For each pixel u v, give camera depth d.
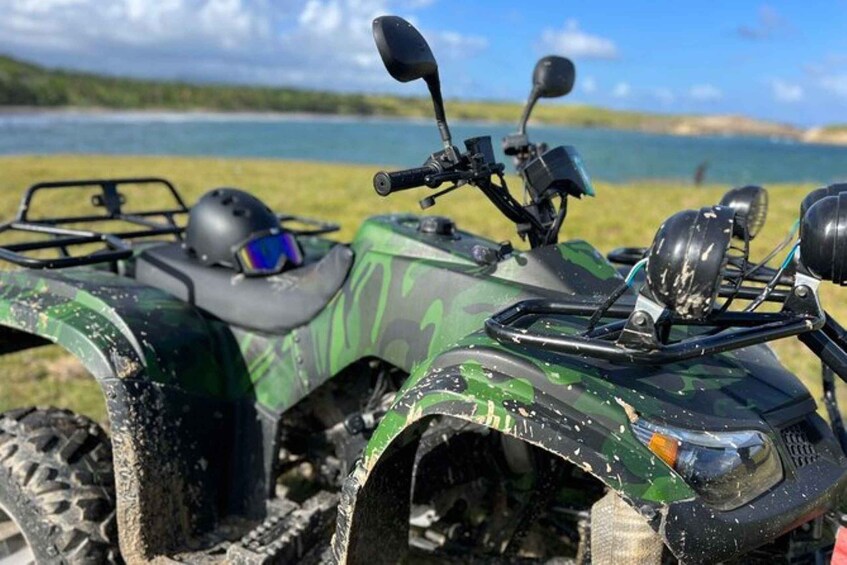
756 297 2.29
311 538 2.65
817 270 1.95
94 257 3.02
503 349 2.03
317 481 3.19
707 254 1.66
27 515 2.57
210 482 2.83
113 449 2.62
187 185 16.52
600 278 2.47
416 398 2.04
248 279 3.06
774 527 1.89
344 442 2.91
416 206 12.87
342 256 2.82
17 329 3.07
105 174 18.89
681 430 1.90
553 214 2.67
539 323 2.26
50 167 20.92
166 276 3.21
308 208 12.55
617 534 1.93
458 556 2.68
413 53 2.12
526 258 2.45
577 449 1.81
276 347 2.91
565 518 2.79
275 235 3.13
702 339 1.87
